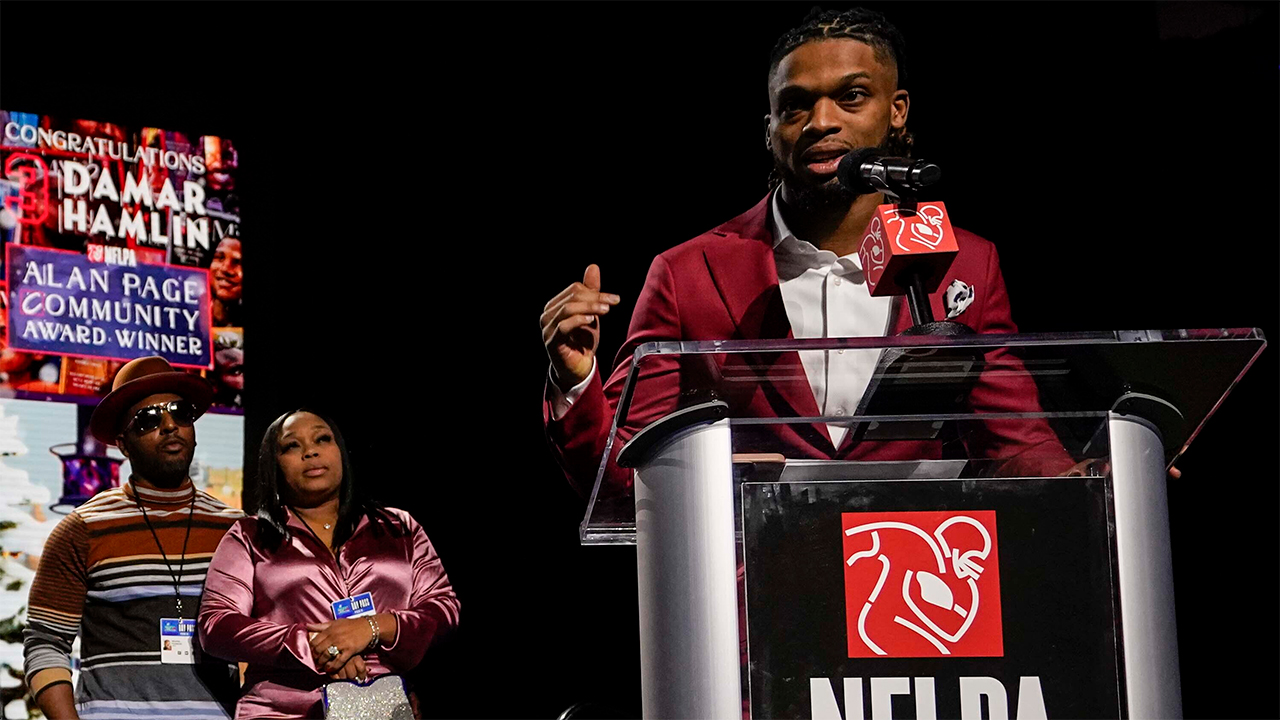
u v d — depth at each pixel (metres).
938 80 4.32
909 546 1.21
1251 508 4.05
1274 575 4.02
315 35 4.44
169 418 2.91
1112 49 4.26
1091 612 1.21
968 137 4.32
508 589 4.51
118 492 2.89
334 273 4.55
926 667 1.20
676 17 4.45
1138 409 1.28
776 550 1.21
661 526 1.25
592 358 1.50
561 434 1.53
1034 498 1.23
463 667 4.44
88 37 4.31
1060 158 4.30
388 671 2.54
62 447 4.09
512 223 4.64
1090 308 4.24
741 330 2.07
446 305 4.60
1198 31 4.21
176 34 4.37
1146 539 1.23
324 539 2.76
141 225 4.34
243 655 2.50
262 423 4.36
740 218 2.23
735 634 1.19
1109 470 1.24
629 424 1.31
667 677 1.23
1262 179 4.16
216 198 4.45
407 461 4.50
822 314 2.14
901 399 1.27
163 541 2.82
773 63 2.11
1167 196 4.22
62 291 4.19
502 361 4.61
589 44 4.51
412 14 4.41
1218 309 4.15
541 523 4.56
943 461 1.30
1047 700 1.19
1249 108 4.19
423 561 2.79
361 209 4.59
